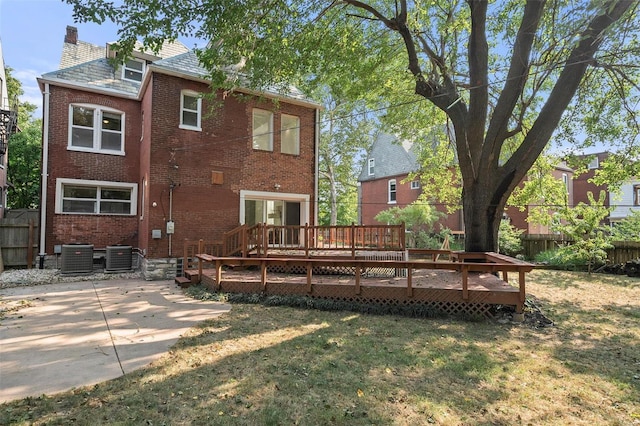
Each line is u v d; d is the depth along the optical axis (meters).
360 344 4.73
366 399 3.20
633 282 10.41
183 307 6.64
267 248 9.71
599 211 11.74
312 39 8.66
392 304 6.66
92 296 7.59
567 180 23.44
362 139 23.09
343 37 9.32
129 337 4.83
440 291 6.52
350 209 30.28
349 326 5.62
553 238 14.84
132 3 5.78
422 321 6.07
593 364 4.31
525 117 11.09
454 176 18.62
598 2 5.09
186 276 9.20
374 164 25.92
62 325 5.38
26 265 11.35
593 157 10.73
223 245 9.90
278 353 4.32
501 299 6.28
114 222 11.80
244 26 7.09
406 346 4.71
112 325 5.40
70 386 3.34
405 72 11.19
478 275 8.45
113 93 11.80
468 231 8.29
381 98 12.47
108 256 10.67
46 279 9.62
